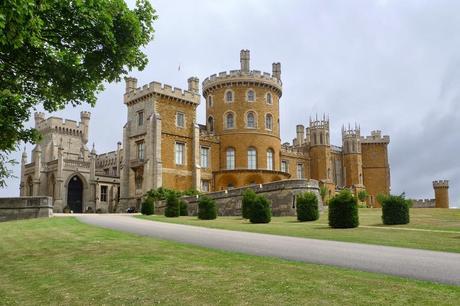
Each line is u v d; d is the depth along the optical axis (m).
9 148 14.46
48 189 65.56
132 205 54.94
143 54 16.03
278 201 38.84
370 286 9.40
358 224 25.77
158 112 54.06
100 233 21.12
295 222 30.66
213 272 11.23
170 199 39.91
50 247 16.94
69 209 60.50
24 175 69.88
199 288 9.84
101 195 65.25
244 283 9.99
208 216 35.06
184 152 56.31
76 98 15.76
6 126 13.72
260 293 9.18
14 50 13.06
